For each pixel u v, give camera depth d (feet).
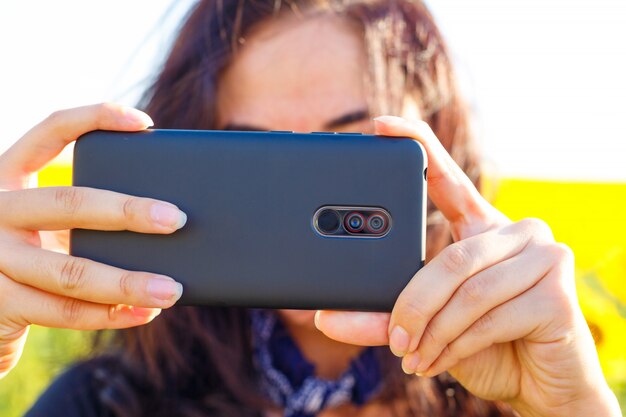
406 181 1.45
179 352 2.11
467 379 1.53
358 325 1.44
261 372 2.04
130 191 1.46
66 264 1.41
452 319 1.39
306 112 1.95
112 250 1.45
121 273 1.41
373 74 1.96
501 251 1.41
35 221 1.42
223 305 1.46
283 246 1.46
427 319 1.38
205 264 1.46
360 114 1.96
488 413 2.05
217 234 1.46
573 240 5.93
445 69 2.19
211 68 1.98
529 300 1.42
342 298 1.45
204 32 2.04
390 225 1.45
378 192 1.45
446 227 2.07
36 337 3.86
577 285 3.22
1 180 1.51
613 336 2.98
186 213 1.46
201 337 2.07
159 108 2.15
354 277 1.45
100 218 1.41
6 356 1.53
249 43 1.97
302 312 1.94
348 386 1.98
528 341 1.47
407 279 1.44
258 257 1.46
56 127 1.49
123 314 1.47
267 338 2.03
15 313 1.45
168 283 1.41
